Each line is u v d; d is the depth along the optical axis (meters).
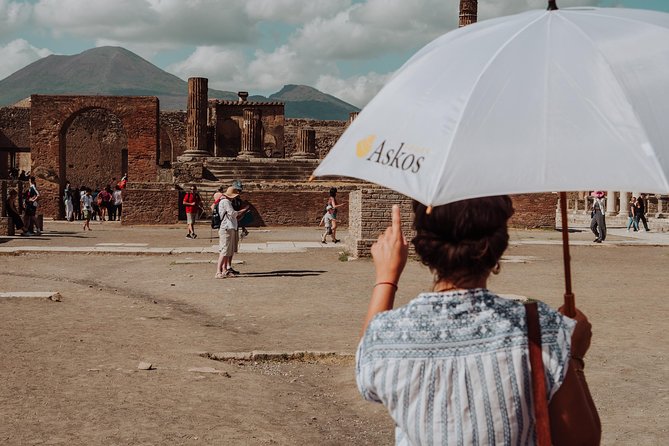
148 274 17.69
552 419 2.05
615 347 9.56
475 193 2.01
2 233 29.36
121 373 7.76
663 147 2.03
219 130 61.25
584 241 29.41
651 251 25.61
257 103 61.16
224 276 17.05
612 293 15.02
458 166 2.06
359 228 21.33
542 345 2.02
